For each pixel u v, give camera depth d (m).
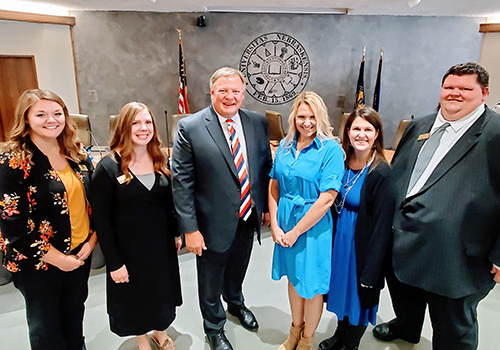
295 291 1.75
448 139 1.38
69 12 5.07
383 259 1.51
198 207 1.67
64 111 1.43
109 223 1.52
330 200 1.50
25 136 1.36
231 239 1.70
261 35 5.40
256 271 2.78
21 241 1.34
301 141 1.59
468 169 1.31
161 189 1.59
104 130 5.61
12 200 1.29
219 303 1.89
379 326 2.03
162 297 1.71
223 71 1.58
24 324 2.14
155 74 5.46
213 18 5.27
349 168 1.60
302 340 1.82
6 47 4.96
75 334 1.71
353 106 5.82
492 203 1.28
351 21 5.41
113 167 1.47
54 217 1.42
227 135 1.64
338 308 1.66
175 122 4.34
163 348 1.89
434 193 1.38
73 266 1.49
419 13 5.25
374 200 1.48
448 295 1.40
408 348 1.96
